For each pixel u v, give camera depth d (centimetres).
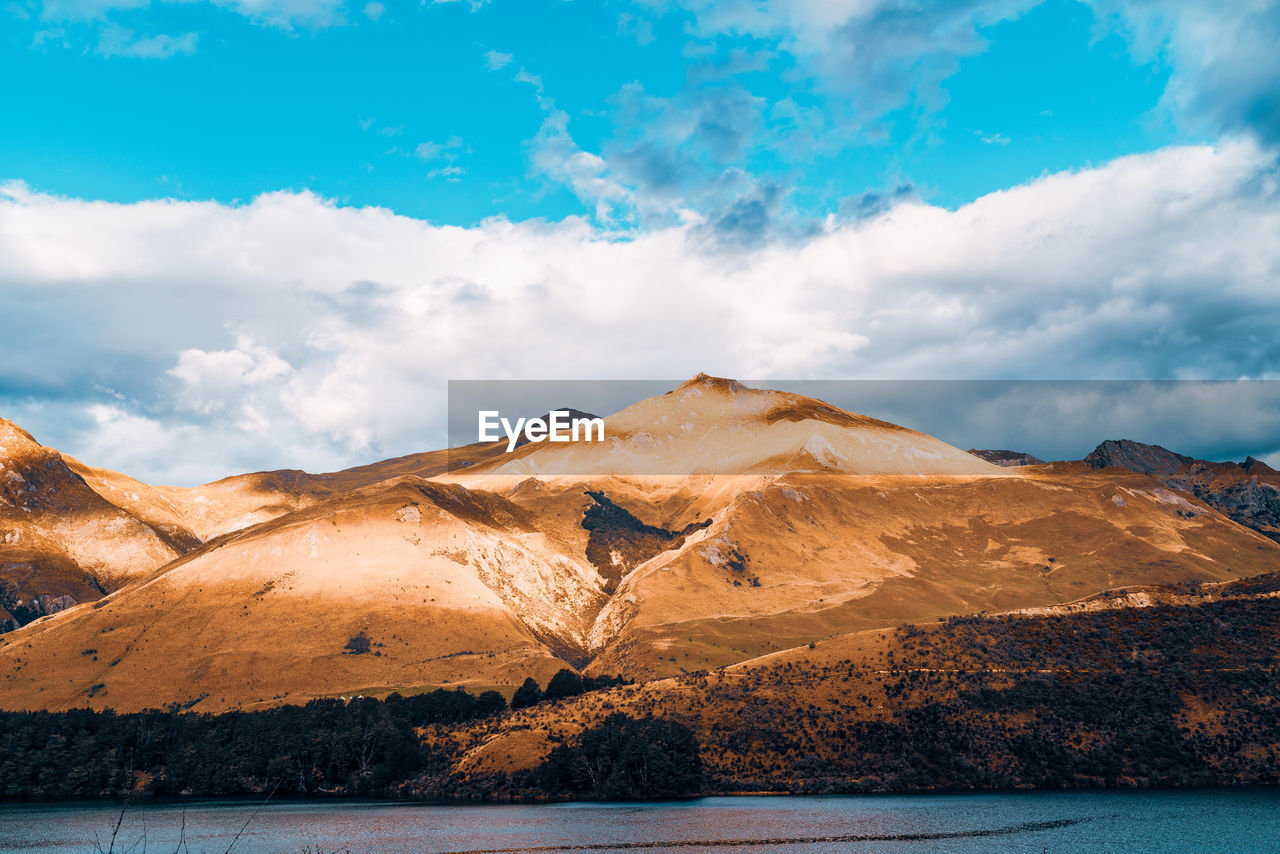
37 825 13425
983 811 11675
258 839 11706
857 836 10475
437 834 11725
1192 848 9369
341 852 10406
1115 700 14138
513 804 14312
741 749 14700
